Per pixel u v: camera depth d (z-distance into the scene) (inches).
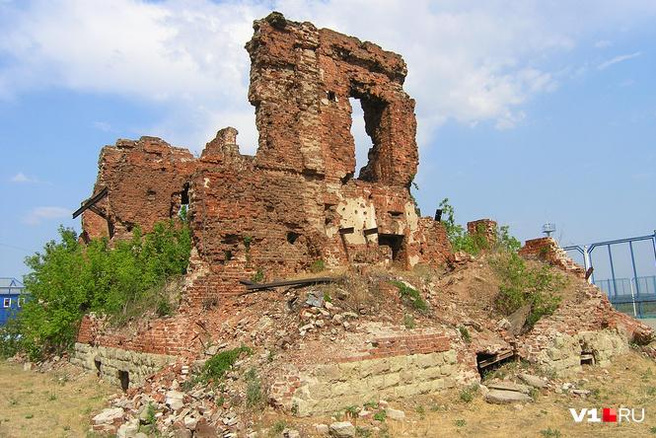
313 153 724.7
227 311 551.5
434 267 824.3
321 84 758.5
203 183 602.2
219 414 362.9
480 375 504.7
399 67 864.9
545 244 812.6
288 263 666.2
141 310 585.9
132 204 962.7
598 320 640.4
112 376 586.2
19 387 605.0
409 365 424.8
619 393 490.0
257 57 709.9
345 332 422.6
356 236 756.0
